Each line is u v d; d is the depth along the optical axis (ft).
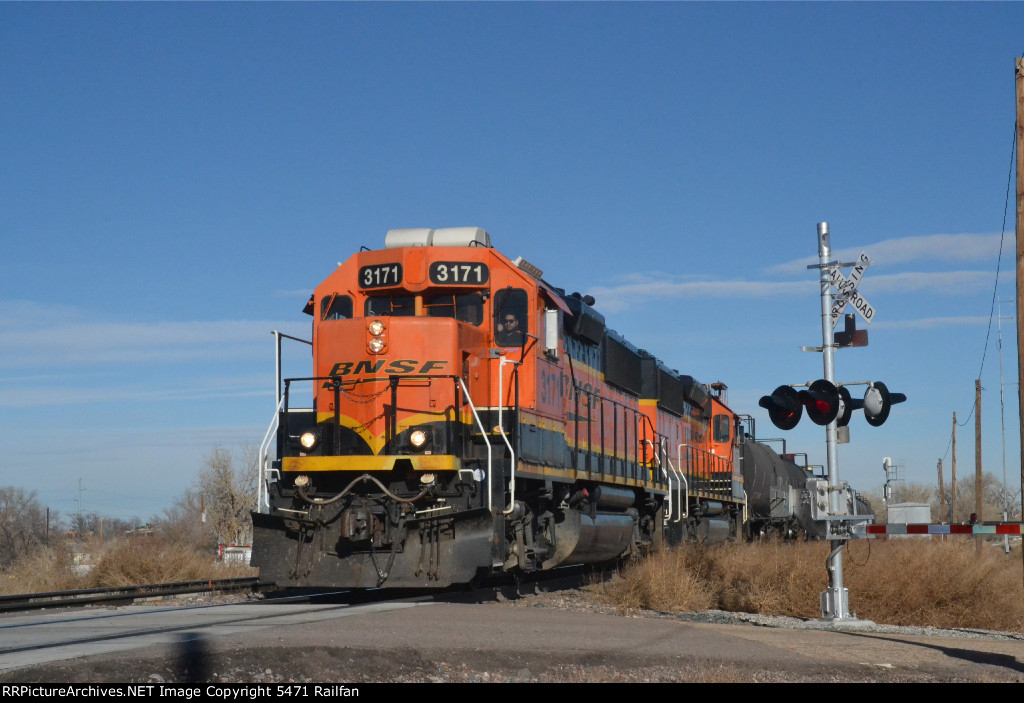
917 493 398.83
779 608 58.85
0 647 32.24
